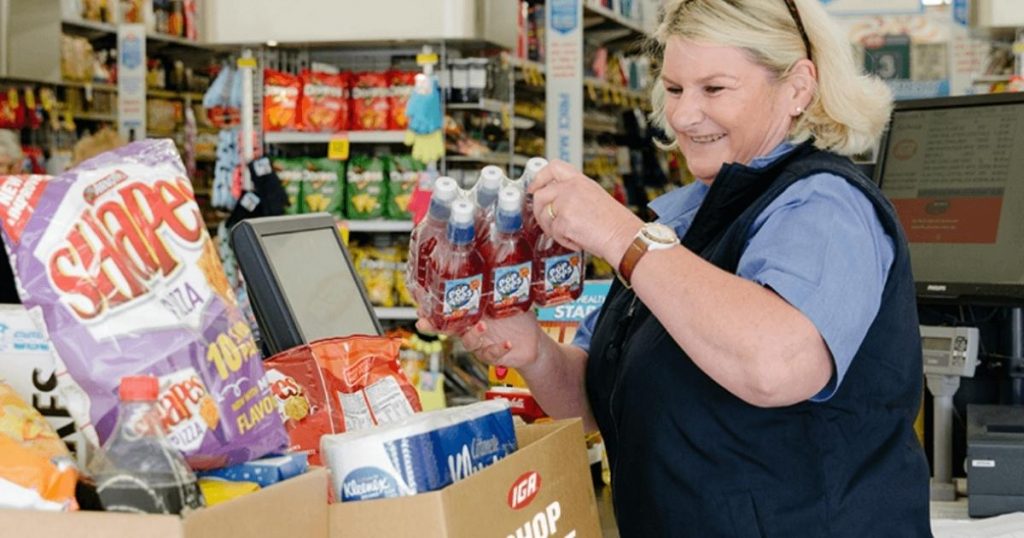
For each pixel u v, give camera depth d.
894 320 1.89
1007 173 3.27
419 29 6.27
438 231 1.90
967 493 2.98
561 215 1.84
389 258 6.55
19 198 1.31
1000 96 3.33
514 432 1.64
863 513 1.87
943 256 3.31
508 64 6.92
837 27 2.01
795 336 1.69
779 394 1.70
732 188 1.96
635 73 11.24
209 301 1.40
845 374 1.87
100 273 1.30
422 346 6.32
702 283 1.74
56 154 9.10
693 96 2.00
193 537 1.13
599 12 9.66
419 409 1.93
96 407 1.29
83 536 1.13
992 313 3.41
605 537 2.54
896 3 10.24
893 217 1.88
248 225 2.03
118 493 1.19
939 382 3.17
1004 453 2.84
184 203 1.42
